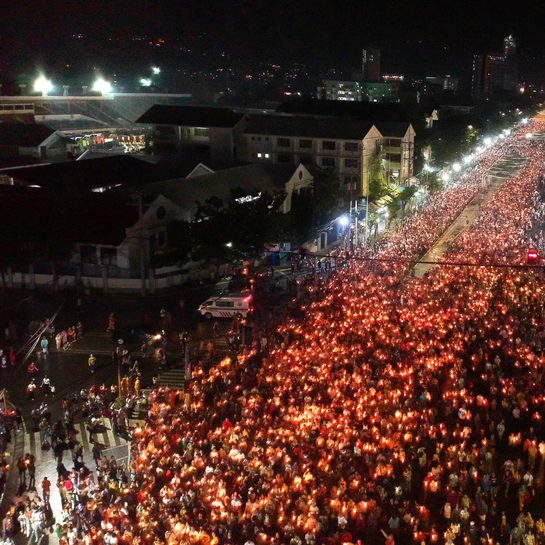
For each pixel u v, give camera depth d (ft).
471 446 117.50
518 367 145.38
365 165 349.20
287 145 356.79
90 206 221.87
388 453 111.96
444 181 405.80
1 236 210.38
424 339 157.07
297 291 198.39
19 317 185.98
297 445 112.06
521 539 92.12
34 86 439.63
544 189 374.63
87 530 95.96
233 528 93.86
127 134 443.32
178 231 215.10
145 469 108.17
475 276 203.72
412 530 97.40
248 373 144.46
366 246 260.42
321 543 91.30
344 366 142.82
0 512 104.27
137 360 157.99
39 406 137.80
